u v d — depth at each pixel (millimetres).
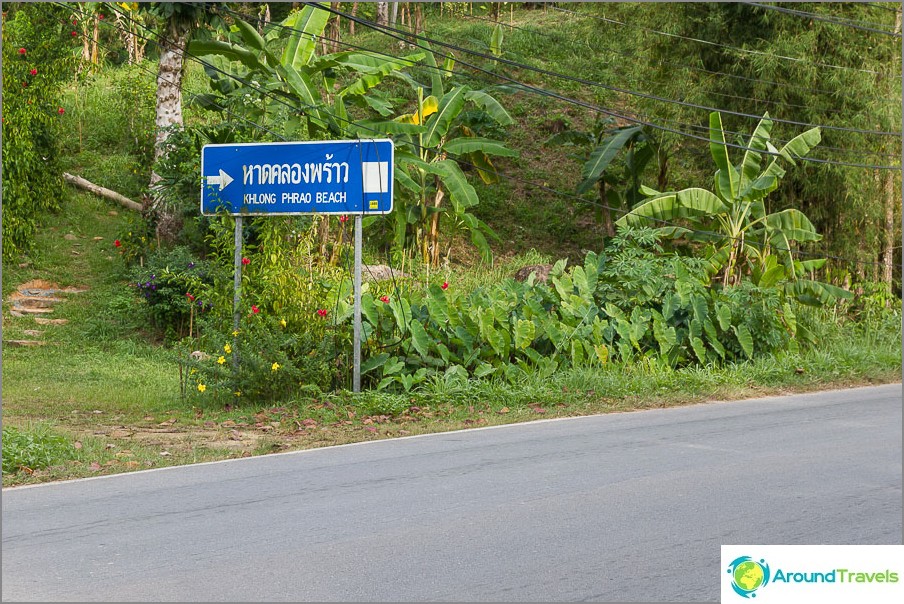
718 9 22062
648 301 15680
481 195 25922
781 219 19375
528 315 14281
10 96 18453
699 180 24812
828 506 7008
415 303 13664
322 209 12430
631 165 23547
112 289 18000
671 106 22469
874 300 21125
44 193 19891
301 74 16641
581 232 25531
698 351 15406
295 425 10586
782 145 22078
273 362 11867
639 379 13523
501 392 12383
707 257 18547
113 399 12242
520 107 29969
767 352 16484
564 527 6387
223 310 12922
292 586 5145
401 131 17406
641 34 23078
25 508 6848
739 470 8281
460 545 5945
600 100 30359
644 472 8164
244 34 16562
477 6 37312
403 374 12781
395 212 19438
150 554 5727
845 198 22062
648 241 16797
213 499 7129
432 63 20766
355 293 12297
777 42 21281
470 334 13516
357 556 5703
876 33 21625
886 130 21594
